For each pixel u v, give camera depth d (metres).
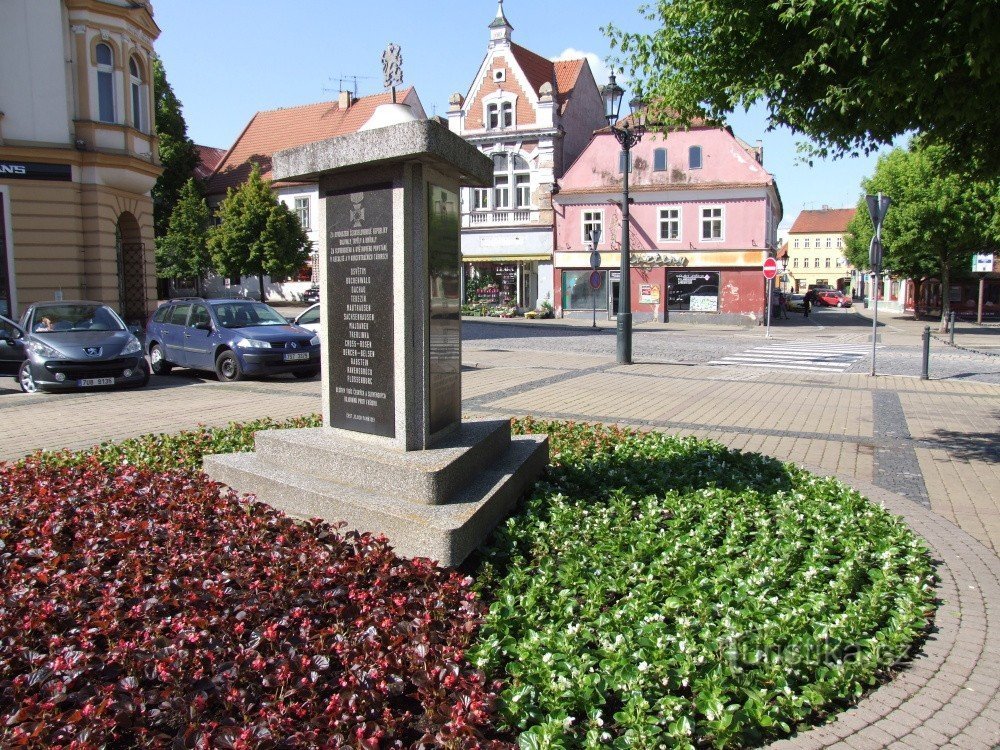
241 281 52.69
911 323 43.56
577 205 42.47
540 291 44.06
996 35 5.90
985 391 14.14
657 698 3.28
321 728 2.94
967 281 49.94
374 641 3.48
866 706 3.48
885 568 4.61
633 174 40.81
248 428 8.45
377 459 5.17
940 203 37.31
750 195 38.69
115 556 4.52
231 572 4.20
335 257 5.82
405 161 5.25
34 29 22.28
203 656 3.30
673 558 4.59
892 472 7.91
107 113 23.98
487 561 4.55
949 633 4.21
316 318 17.89
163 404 11.94
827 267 113.00
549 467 6.60
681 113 9.10
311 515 5.22
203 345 15.63
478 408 11.43
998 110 7.04
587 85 48.81
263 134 56.50
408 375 5.39
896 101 6.86
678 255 40.09
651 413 11.21
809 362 19.55
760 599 3.99
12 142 22.05
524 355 20.48
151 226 26.66
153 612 3.75
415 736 3.05
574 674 3.29
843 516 5.45
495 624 3.73
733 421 10.69
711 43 7.95
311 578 4.11
